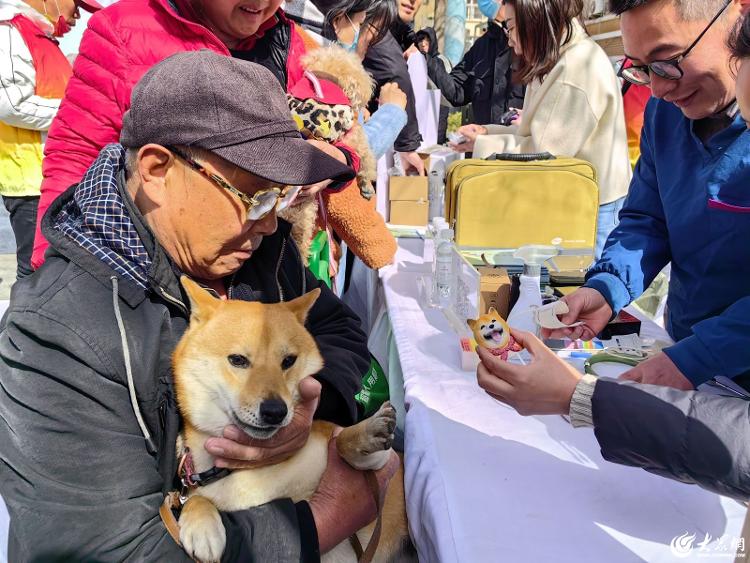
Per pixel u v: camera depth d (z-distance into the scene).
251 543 0.97
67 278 0.95
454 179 2.17
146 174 0.98
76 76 1.68
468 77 4.92
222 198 0.99
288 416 1.06
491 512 1.05
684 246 1.46
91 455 0.89
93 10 3.35
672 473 0.94
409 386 1.52
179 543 0.94
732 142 1.29
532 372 1.03
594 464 1.20
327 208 2.10
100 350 0.91
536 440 1.28
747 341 1.07
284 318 1.18
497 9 4.57
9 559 0.97
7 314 0.95
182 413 1.06
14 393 0.88
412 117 3.19
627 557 0.95
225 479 1.08
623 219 1.71
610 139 2.33
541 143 2.37
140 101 0.97
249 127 0.97
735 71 1.21
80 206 1.01
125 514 0.91
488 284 1.77
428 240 2.47
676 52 1.25
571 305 1.53
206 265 1.07
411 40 4.59
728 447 0.87
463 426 1.33
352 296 3.20
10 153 2.91
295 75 2.03
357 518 1.15
